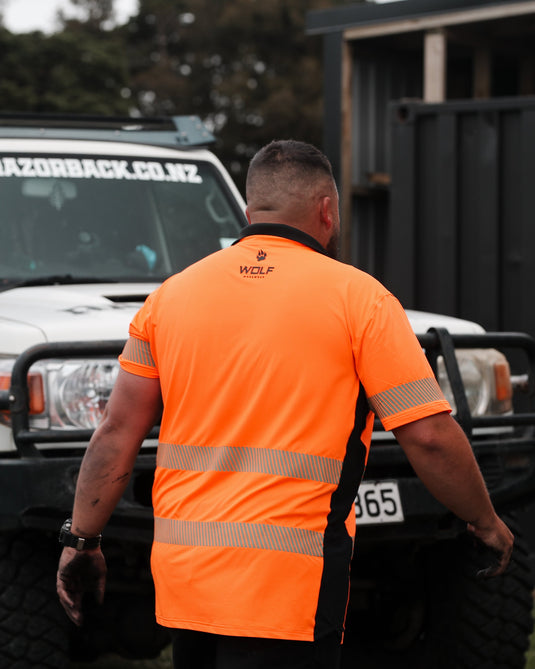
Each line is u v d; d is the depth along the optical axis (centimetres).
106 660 654
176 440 299
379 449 463
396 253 940
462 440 291
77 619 342
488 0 1011
